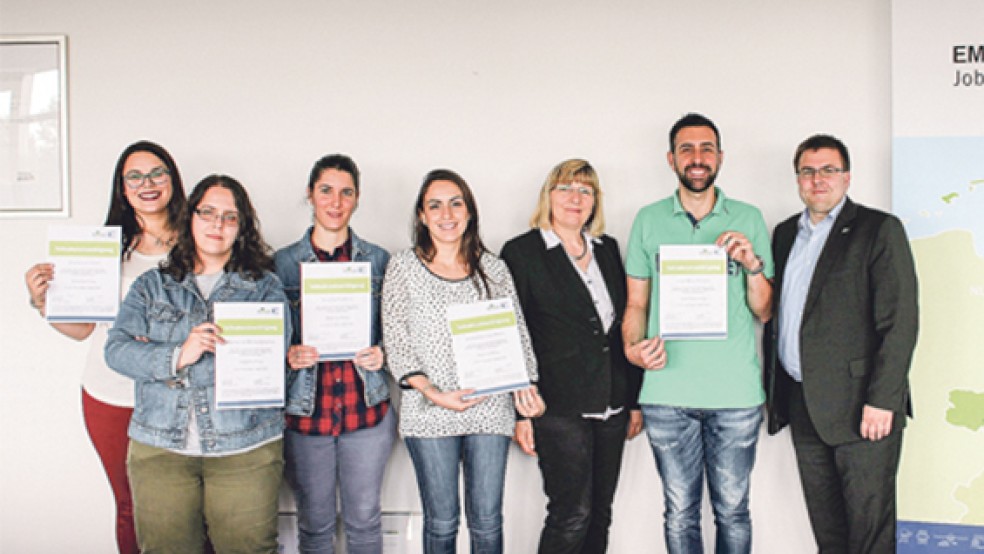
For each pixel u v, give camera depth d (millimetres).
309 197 2602
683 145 2602
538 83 3000
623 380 2691
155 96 3014
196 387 2227
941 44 2801
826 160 2559
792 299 2654
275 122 3020
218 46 3018
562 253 2631
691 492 2650
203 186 2273
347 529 2639
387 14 3010
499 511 2486
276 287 2393
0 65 2996
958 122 2793
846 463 2572
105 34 3008
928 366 2793
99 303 2570
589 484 2600
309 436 2553
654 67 2986
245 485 2246
